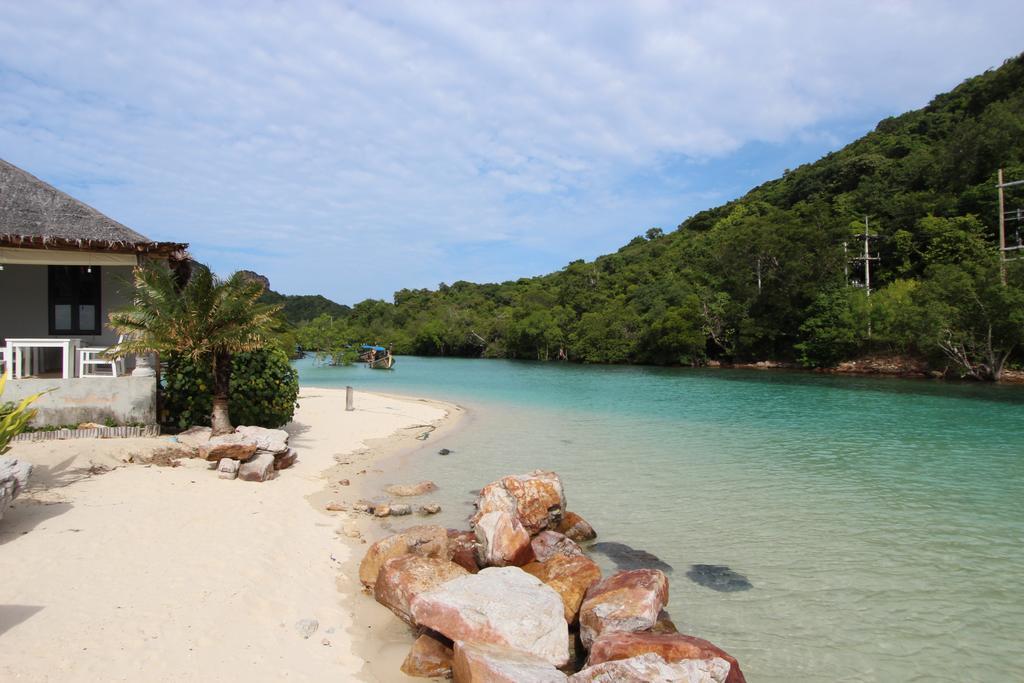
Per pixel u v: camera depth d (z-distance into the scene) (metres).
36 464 9.73
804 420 23.86
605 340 75.00
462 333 97.00
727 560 8.91
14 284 14.70
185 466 11.24
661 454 16.72
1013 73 76.19
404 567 6.96
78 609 5.69
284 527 9.00
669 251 97.44
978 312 42.38
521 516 9.34
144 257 13.48
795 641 6.61
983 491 12.80
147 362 12.80
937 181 67.12
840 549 9.36
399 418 23.36
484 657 5.12
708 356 68.69
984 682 5.87
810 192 90.56
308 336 67.81
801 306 59.41
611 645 5.61
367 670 5.53
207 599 6.28
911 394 34.25
